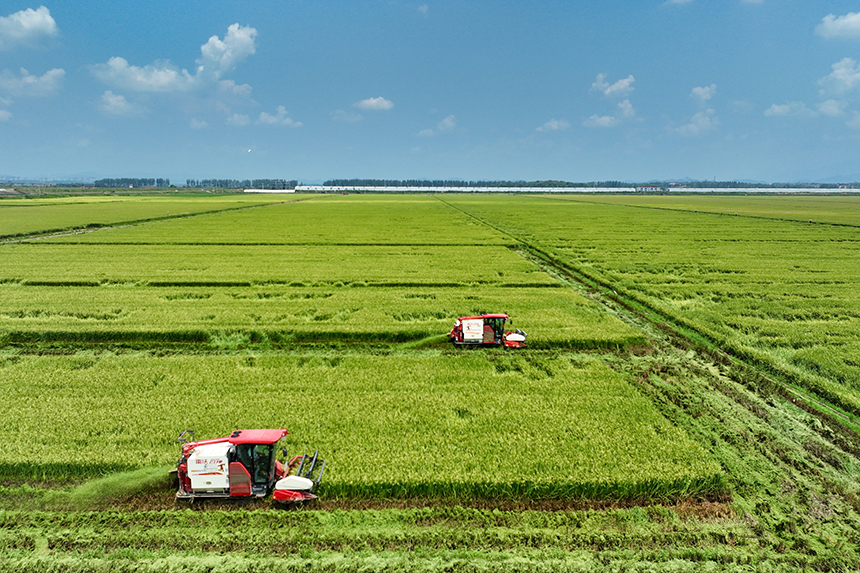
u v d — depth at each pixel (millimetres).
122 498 12148
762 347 24797
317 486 12375
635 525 11641
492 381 19375
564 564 10344
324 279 37812
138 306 29812
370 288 36375
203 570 10078
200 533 11078
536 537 11109
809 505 12586
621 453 14109
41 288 34656
